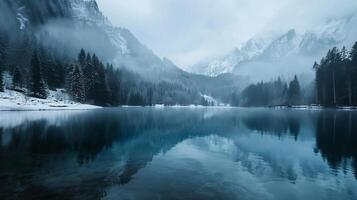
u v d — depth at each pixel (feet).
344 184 36.24
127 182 35.91
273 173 41.27
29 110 208.13
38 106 223.10
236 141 72.74
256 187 34.88
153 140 72.74
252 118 162.91
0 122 107.65
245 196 31.71
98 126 103.35
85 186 33.96
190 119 157.38
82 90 295.07
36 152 54.13
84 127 98.07
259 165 46.01
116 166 44.11
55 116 148.46
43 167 42.52
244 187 34.78
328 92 282.36
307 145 65.21
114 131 89.97
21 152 53.88
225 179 37.99
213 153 56.44
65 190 32.32
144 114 207.41
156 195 31.35
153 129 99.66
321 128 98.58
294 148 61.67
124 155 52.85
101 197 30.37
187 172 41.27
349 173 41.27
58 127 95.45
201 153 56.13
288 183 36.60
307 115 175.94
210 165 45.93
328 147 62.18
